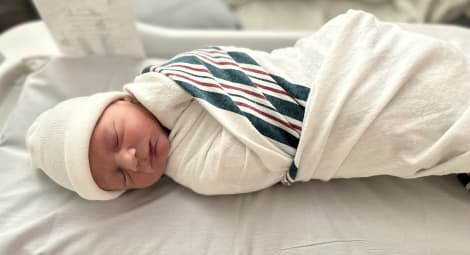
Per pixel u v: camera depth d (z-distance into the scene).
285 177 0.72
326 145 0.68
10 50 1.01
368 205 0.73
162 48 1.00
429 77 0.65
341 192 0.75
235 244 0.70
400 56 0.67
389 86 0.65
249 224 0.72
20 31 1.06
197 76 0.70
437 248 0.67
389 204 0.73
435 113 0.64
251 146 0.66
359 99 0.65
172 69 0.72
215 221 0.73
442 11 1.23
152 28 0.99
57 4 0.81
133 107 0.71
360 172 0.71
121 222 0.73
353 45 0.69
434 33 0.90
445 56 0.66
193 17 1.19
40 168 0.76
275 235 0.71
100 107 0.69
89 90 0.91
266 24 1.29
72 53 0.95
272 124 0.69
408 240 0.68
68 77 0.91
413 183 0.75
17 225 0.74
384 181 0.76
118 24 0.87
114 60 0.94
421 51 0.66
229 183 0.70
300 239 0.70
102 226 0.73
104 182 0.70
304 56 0.73
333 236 0.70
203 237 0.71
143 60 0.95
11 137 0.83
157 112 0.70
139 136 0.68
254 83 0.71
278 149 0.68
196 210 0.74
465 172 0.67
